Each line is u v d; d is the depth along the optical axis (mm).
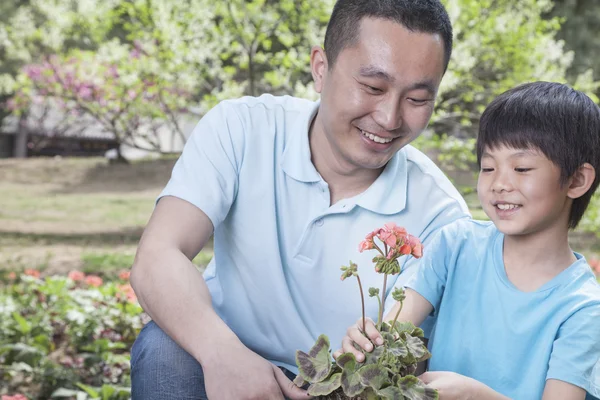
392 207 2184
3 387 4203
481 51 7047
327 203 2191
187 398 1920
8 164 19047
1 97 20734
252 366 1751
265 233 2193
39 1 9133
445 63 1960
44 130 22719
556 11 15195
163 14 7320
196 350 1799
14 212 13289
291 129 2256
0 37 10797
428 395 1599
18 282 7508
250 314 2232
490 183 1910
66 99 9602
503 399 1759
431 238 2229
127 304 5141
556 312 1853
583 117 1874
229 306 2254
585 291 1854
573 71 14695
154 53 7785
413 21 1880
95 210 13891
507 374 1887
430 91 1932
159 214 2090
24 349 4402
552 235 1903
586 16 15320
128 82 7926
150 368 1938
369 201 2170
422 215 2232
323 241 2188
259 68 8031
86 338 4934
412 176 2271
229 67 7402
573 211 1949
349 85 1938
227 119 2246
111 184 17203
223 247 2275
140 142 21156
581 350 1785
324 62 2070
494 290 1955
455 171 8969
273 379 1750
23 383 4277
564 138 1836
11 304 5738
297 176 2189
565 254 1932
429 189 2270
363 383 1585
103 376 4277
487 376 1922
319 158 2213
